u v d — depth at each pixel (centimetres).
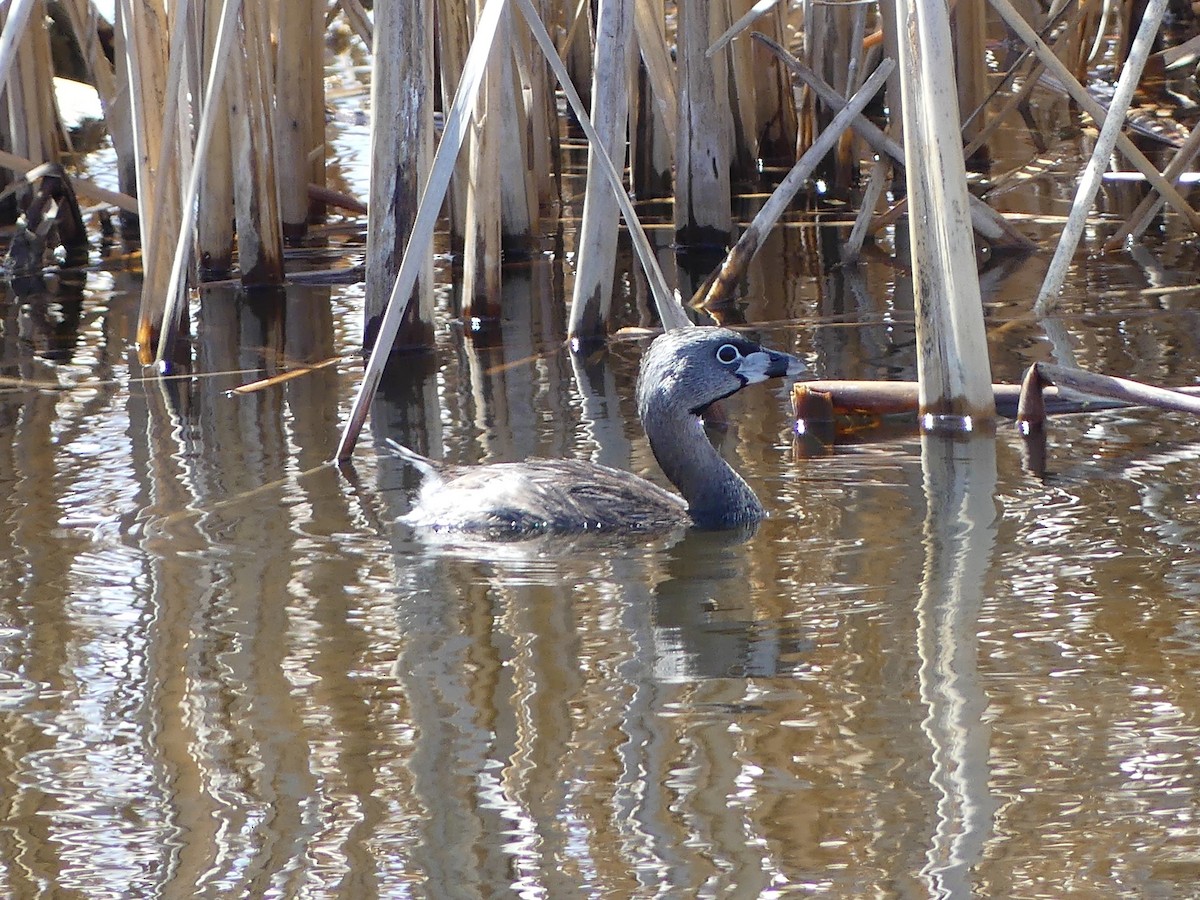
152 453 1257
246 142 1792
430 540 1079
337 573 1014
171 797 734
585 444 1288
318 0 2061
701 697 817
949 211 1250
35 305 1786
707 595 969
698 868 659
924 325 1287
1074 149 2273
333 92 2706
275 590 982
